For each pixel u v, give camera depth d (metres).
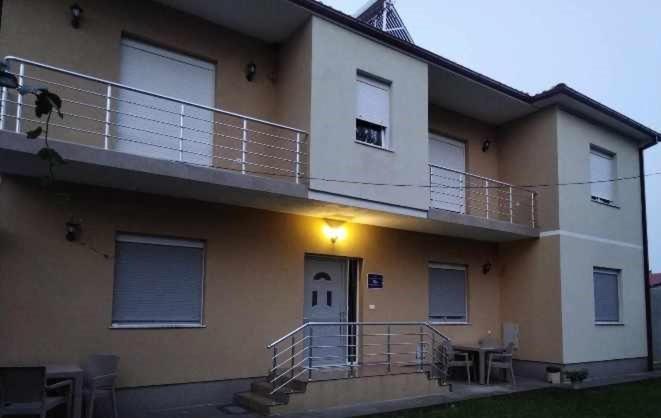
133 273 8.84
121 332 8.49
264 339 9.92
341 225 11.24
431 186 11.23
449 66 11.74
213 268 9.49
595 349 13.68
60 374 7.02
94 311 8.30
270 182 8.86
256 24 10.03
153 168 7.82
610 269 14.79
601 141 14.88
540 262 13.51
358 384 9.48
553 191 13.42
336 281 11.45
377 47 10.58
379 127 10.66
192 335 9.15
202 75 9.92
